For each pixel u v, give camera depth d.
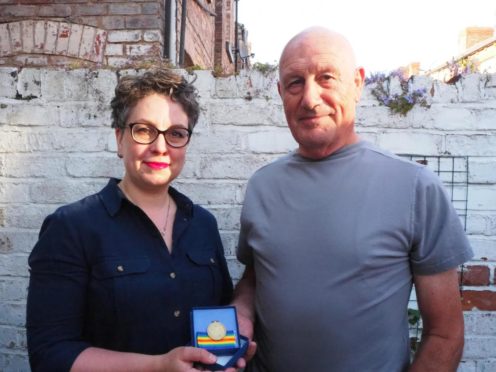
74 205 1.46
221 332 1.36
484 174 2.18
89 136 2.27
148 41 3.26
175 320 1.42
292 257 1.49
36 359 1.31
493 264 2.20
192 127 1.55
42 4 3.33
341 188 1.49
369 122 2.21
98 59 3.28
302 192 1.54
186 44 4.20
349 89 1.52
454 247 1.41
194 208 1.65
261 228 1.57
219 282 1.61
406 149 2.20
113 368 1.26
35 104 2.27
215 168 2.25
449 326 1.43
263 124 2.24
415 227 1.42
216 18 6.71
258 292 1.60
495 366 2.21
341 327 1.41
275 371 1.53
